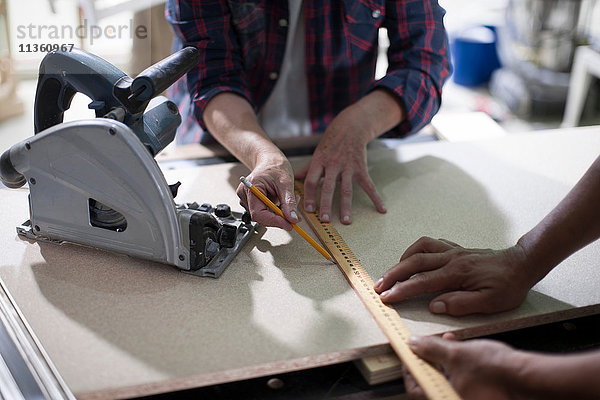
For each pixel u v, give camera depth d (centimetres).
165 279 104
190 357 87
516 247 100
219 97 144
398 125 149
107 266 107
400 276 100
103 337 90
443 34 153
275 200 118
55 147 101
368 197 133
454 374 79
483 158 150
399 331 91
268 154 123
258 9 149
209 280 104
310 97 169
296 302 99
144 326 93
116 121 97
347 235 118
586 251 113
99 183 101
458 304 95
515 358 73
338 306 98
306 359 87
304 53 164
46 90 107
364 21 154
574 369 67
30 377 88
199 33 147
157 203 98
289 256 112
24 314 95
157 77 96
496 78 384
